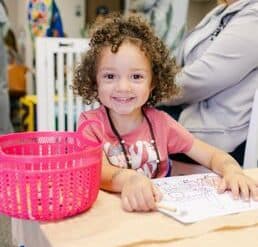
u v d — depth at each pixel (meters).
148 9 2.45
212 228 0.59
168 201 0.70
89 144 0.74
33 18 3.40
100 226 0.59
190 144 1.03
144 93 0.95
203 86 1.35
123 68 0.92
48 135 0.78
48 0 3.30
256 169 0.94
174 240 0.55
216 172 0.90
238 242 0.55
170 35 2.24
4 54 2.74
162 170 1.02
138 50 0.93
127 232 0.57
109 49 0.92
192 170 1.24
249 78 1.36
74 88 1.13
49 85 1.48
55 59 1.48
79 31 3.71
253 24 1.30
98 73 0.97
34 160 0.59
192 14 2.55
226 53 1.30
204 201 0.71
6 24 2.91
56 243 0.53
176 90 1.18
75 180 0.61
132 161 0.98
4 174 0.60
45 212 0.60
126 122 0.99
